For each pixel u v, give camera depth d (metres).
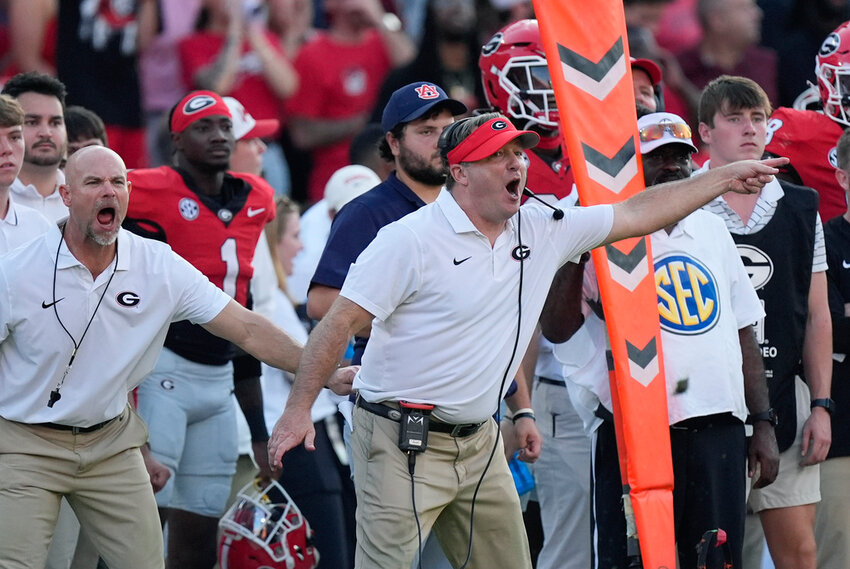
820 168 23.75
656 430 19.48
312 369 17.75
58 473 19.02
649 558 19.25
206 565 24.27
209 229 23.17
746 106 21.92
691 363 19.83
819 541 22.70
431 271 17.73
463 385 18.00
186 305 19.20
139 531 19.52
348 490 26.83
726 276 20.47
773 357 21.53
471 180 17.62
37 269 18.56
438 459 18.33
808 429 21.67
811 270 21.64
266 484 24.19
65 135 23.12
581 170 19.70
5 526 18.62
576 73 19.94
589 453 22.02
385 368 18.12
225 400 23.88
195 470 23.84
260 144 27.03
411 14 37.81
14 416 18.81
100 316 18.73
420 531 18.16
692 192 18.36
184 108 23.31
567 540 22.31
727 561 19.45
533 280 18.25
